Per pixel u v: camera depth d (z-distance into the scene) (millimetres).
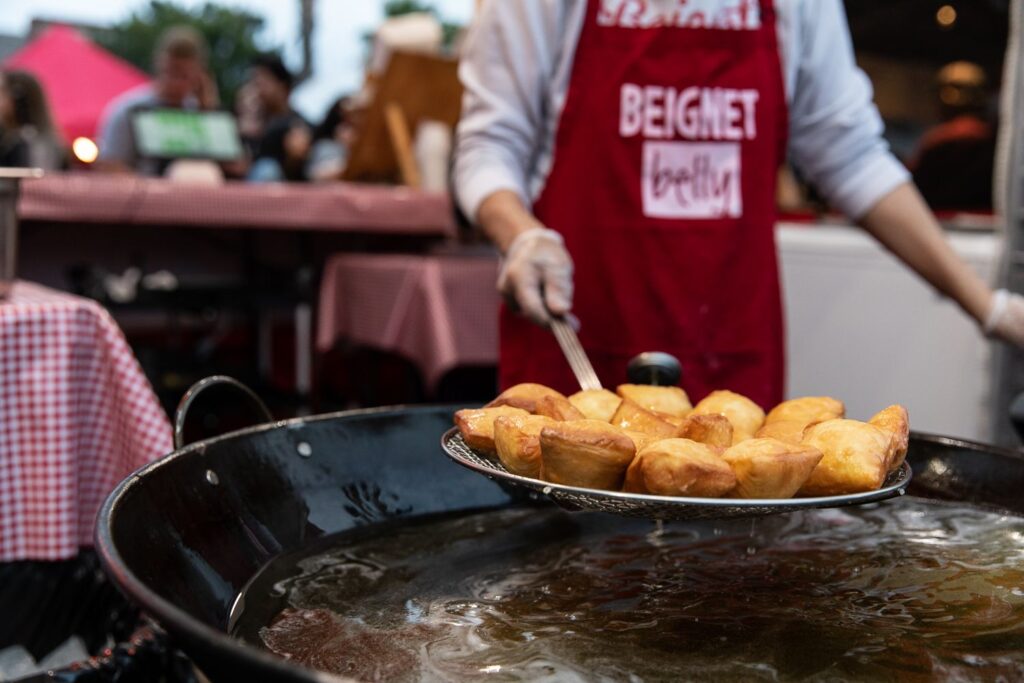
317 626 789
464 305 3430
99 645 1508
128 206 3555
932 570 921
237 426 4191
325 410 4520
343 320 3842
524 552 974
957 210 3527
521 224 1371
